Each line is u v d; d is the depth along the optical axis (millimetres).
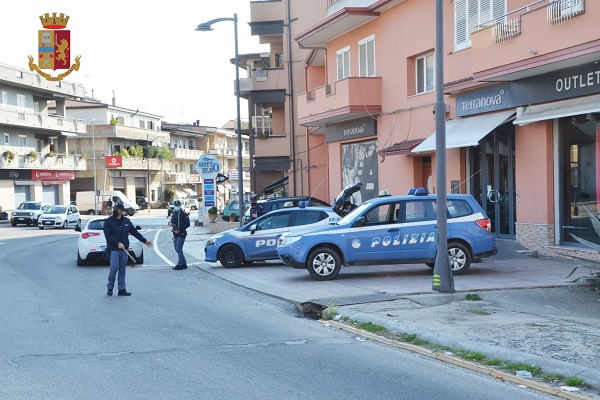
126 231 13070
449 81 19203
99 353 8023
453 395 6254
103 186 73375
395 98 22547
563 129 15789
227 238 17438
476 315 9750
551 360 6945
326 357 7824
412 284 12969
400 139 22391
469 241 13766
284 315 10797
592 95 14312
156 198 82938
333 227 14102
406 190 22359
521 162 16797
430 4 20250
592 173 14969
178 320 10242
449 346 8055
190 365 7410
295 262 14039
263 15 36719
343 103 23703
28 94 56656
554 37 13922
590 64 14070
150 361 7602
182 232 17938
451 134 18344
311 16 35531
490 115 17766
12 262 20375
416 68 21609
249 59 47562
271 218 17656
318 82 33562
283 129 39406
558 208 15898
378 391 6387
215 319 10352
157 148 81125
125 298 12602
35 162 56719
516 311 10102
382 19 23203
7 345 8469
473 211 14047
